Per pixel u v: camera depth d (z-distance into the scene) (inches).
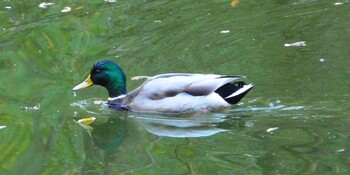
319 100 484.1
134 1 713.6
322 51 565.9
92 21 666.2
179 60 575.8
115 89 514.3
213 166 400.2
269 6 669.9
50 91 534.3
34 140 449.7
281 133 440.8
